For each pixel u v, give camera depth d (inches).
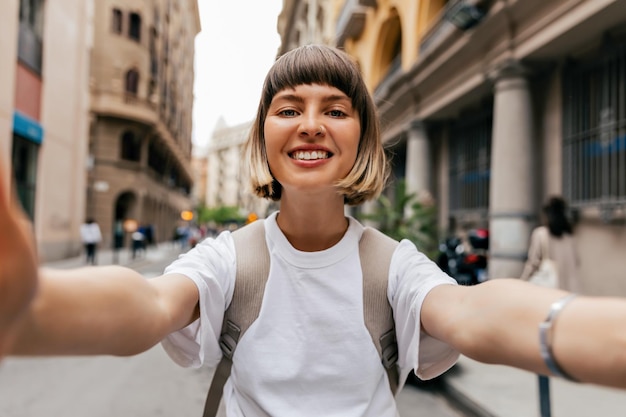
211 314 35.5
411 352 34.2
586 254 228.5
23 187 480.4
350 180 36.6
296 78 36.6
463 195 366.0
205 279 34.9
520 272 250.5
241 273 37.3
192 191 2586.1
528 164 257.9
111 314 22.2
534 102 275.3
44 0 516.4
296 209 38.2
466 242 353.4
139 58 1007.0
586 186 230.2
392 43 551.5
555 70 256.8
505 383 159.0
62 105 578.9
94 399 157.2
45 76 519.2
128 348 24.1
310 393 35.1
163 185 1439.5
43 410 146.1
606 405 139.1
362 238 39.8
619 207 204.1
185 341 37.3
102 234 967.0
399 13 477.1
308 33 1051.3
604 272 216.4
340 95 36.2
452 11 308.8
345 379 35.1
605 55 215.9
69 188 613.3
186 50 1957.4
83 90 662.5
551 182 258.4
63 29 573.9
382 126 42.5
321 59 36.8
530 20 242.4
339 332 35.6
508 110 262.4
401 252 38.6
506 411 133.0
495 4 259.0
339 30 694.5
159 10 1186.6
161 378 182.7
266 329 36.2
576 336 18.6
